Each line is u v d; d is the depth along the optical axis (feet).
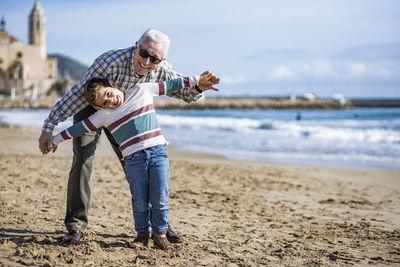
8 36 329.93
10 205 16.55
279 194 23.99
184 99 12.42
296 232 15.17
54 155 37.78
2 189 19.84
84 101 11.58
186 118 120.37
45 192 20.08
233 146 52.80
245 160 40.40
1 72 325.42
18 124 89.51
